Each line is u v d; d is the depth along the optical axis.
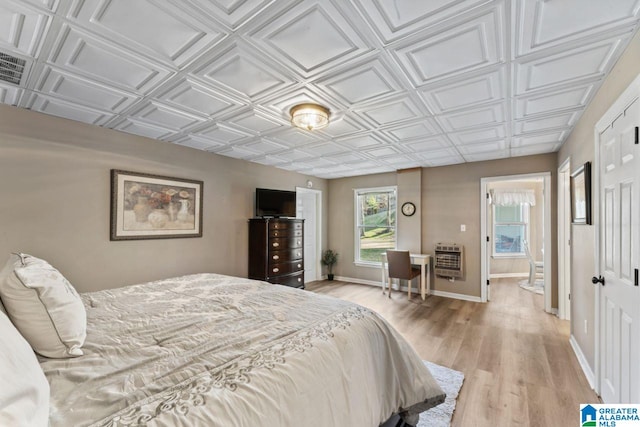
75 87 2.07
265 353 1.16
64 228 2.65
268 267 4.27
